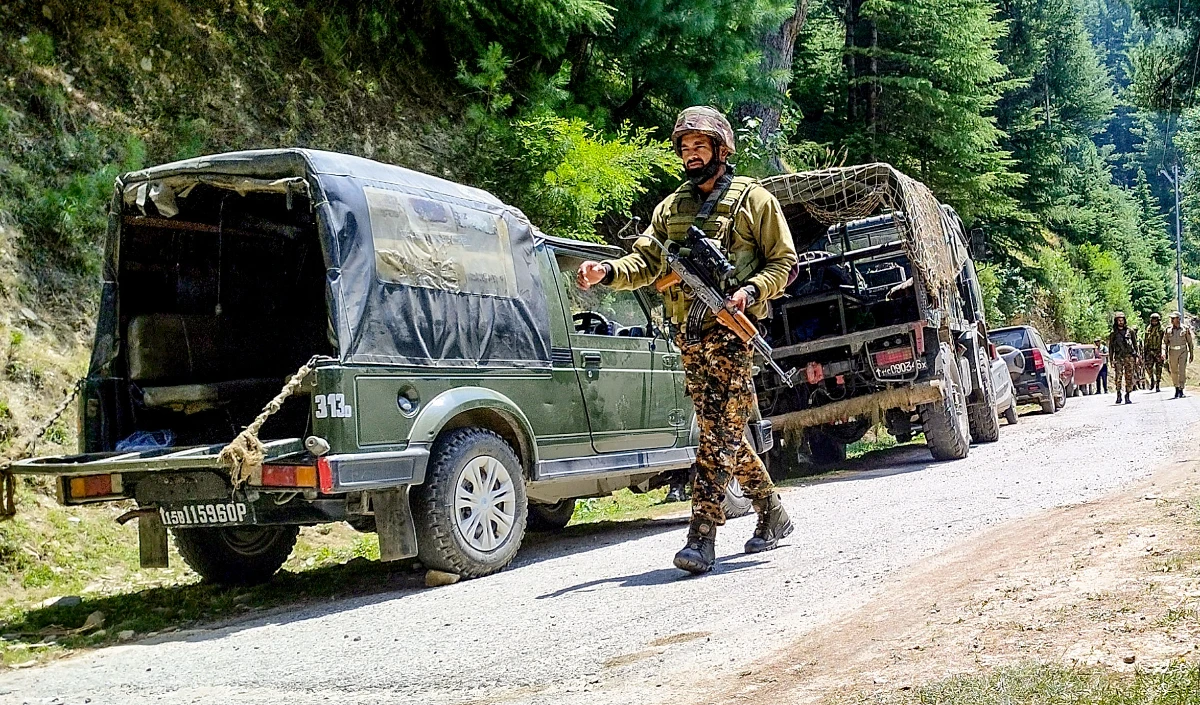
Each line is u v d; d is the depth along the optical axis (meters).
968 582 4.12
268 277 7.00
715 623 4.23
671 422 8.10
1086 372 31.02
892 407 11.27
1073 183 46.25
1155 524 4.70
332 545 8.05
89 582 6.91
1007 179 27.11
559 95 13.23
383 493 5.80
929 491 8.25
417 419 5.87
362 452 5.55
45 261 8.79
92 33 10.31
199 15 11.27
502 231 6.80
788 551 5.86
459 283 6.34
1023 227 36.59
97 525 7.41
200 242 6.66
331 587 6.48
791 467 12.63
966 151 25.44
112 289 6.35
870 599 4.20
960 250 14.42
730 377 5.34
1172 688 2.60
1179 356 22.00
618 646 4.05
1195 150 46.94
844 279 11.69
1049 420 17.03
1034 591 3.78
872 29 25.72
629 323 8.09
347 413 5.51
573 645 4.15
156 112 10.41
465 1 13.05
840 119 26.22
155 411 6.47
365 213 5.83
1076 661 2.94
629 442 7.63
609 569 6.10
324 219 5.64
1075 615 3.38
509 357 6.63
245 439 5.25
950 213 14.12
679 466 8.12
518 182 12.04
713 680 3.37
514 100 13.54
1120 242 54.38
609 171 12.23
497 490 6.35
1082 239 51.00
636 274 5.32
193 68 10.92
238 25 11.56
